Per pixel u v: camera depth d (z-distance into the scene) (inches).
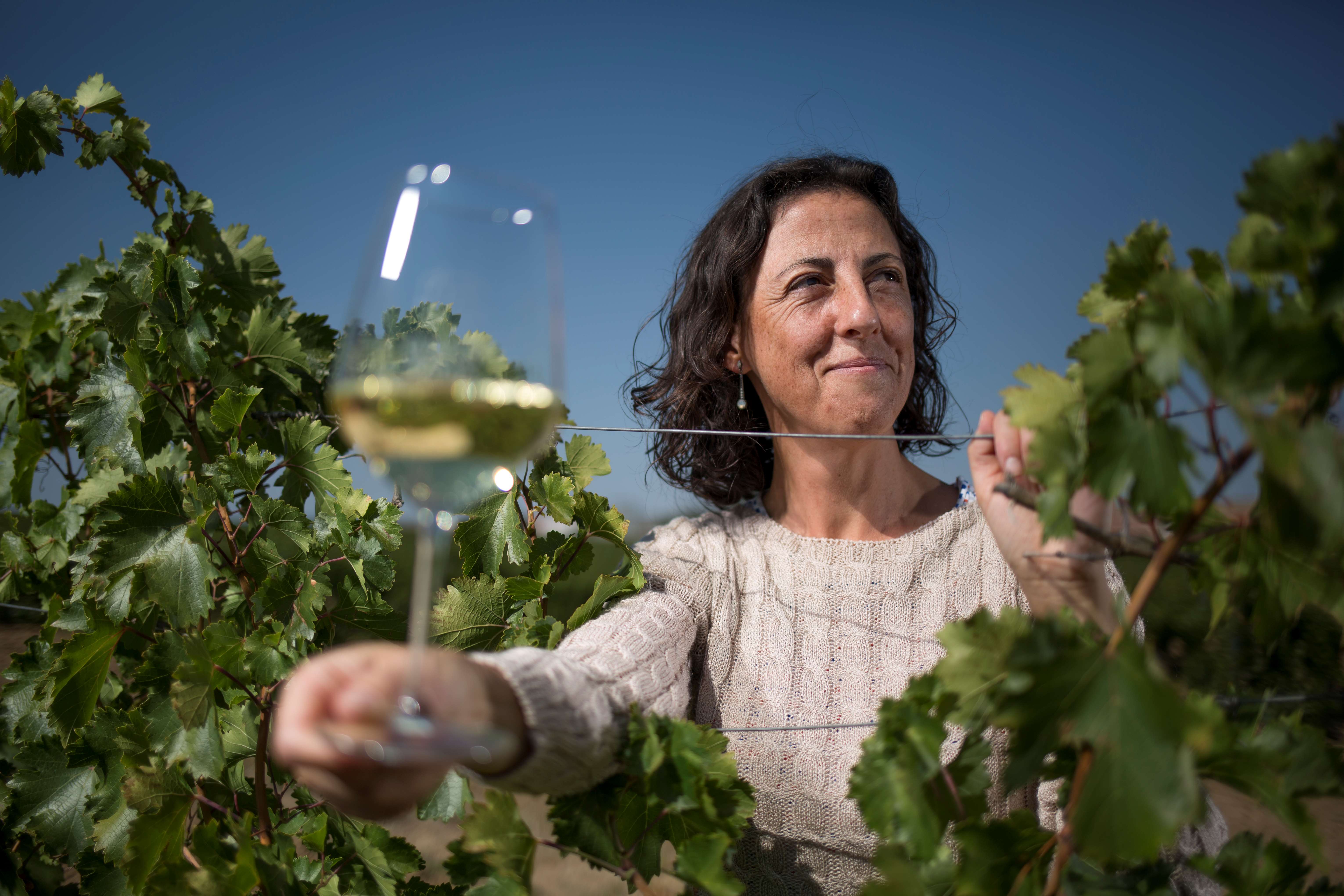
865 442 69.2
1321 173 28.3
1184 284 29.7
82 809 70.7
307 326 92.7
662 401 90.3
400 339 38.5
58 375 95.9
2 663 104.2
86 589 67.6
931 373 90.4
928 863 36.1
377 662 34.8
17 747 79.5
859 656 66.3
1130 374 30.9
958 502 72.7
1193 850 50.2
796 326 68.8
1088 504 39.9
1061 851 34.2
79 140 83.1
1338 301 27.6
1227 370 27.5
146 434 74.7
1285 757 31.2
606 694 48.1
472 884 45.3
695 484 88.7
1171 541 31.4
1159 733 29.3
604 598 63.9
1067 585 40.6
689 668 66.7
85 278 97.8
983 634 34.1
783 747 65.1
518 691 40.7
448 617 64.6
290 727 32.1
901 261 71.4
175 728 60.9
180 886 56.1
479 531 68.1
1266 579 32.3
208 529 70.7
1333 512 26.1
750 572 70.7
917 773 35.5
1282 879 36.5
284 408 90.8
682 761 44.3
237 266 89.9
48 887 83.7
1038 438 32.2
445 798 62.1
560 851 45.1
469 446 38.7
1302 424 27.3
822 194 71.0
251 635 64.9
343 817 64.9
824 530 72.0
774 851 64.9
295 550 69.4
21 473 93.7
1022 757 31.5
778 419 76.5
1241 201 29.6
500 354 39.2
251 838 59.5
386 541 65.8
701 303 79.4
